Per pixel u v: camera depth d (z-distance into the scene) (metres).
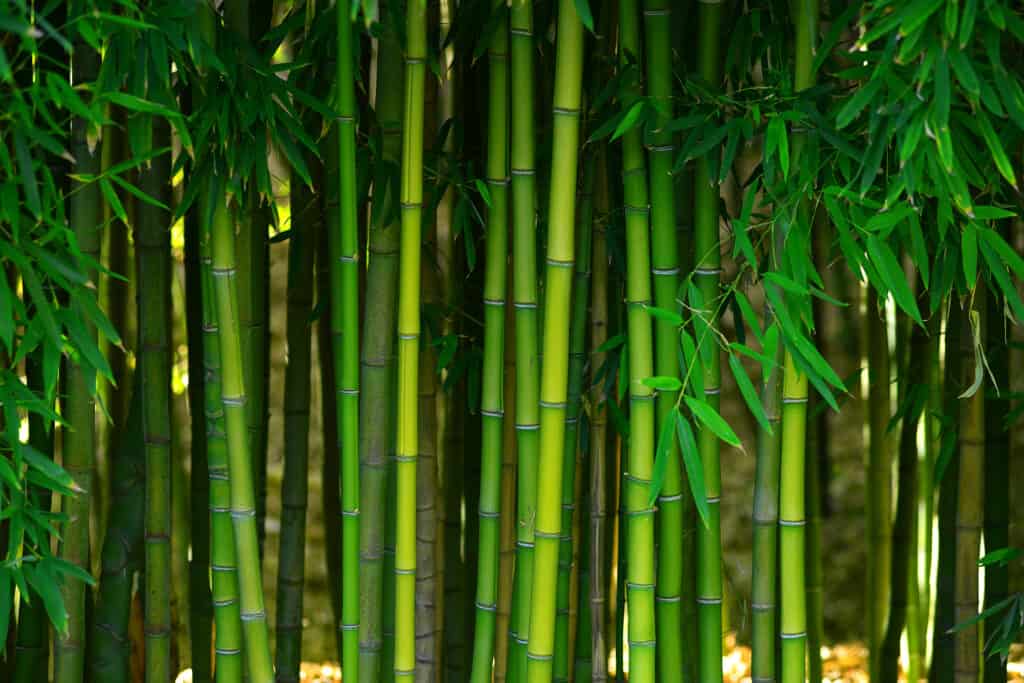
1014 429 8.70
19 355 5.87
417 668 6.39
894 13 5.64
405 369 6.09
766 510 6.11
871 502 7.16
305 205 6.55
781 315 5.86
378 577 6.21
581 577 6.50
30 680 6.42
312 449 8.64
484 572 6.21
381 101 6.17
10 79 5.63
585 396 6.36
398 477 6.12
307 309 6.58
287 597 6.61
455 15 6.34
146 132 5.88
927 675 7.13
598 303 6.27
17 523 5.87
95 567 6.92
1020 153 6.23
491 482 6.19
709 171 5.97
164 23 5.80
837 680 7.99
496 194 6.11
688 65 6.37
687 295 6.10
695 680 6.54
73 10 5.76
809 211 5.98
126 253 6.71
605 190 6.26
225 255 6.05
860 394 8.52
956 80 5.74
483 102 6.39
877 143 5.73
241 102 5.98
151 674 6.30
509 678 6.28
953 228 5.97
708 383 6.09
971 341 6.36
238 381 6.09
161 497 6.29
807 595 6.92
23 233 5.84
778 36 6.13
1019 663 8.33
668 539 6.08
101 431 7.00
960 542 6.39
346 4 6.00
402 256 6.07
